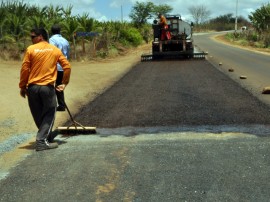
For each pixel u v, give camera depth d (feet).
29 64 17.21
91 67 57.31
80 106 27.48
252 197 11.92
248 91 31.58
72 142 18.52
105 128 20.95
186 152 16.24
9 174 14.67
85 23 77.77
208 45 130.52
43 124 17.61
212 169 14.25
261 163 14.70
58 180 13.83
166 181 13.33
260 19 139.13
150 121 21.98
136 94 31.35
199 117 22.49
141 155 16.07
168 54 69.41
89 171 14.53
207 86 34.55
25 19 69.67
